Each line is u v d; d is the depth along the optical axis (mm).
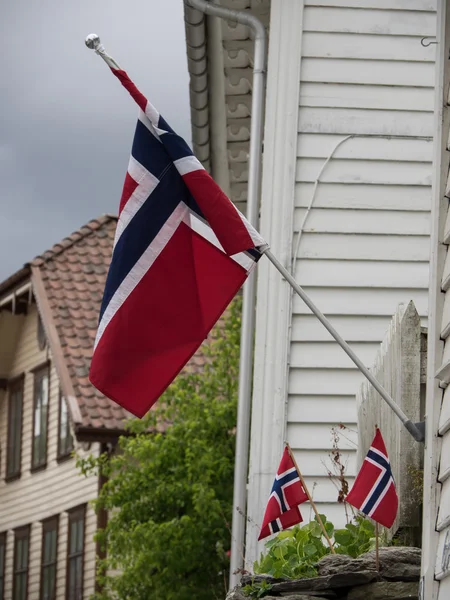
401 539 7145
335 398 10008
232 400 16656
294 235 10375
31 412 26109
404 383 7145
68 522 23594
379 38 10828
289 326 10125
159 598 16031
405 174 10570
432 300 5805
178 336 6684
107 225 26953
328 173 10539
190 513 16391
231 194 16047
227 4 11648
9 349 27422
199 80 12742
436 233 5812
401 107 10703
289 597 6527
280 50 10773
